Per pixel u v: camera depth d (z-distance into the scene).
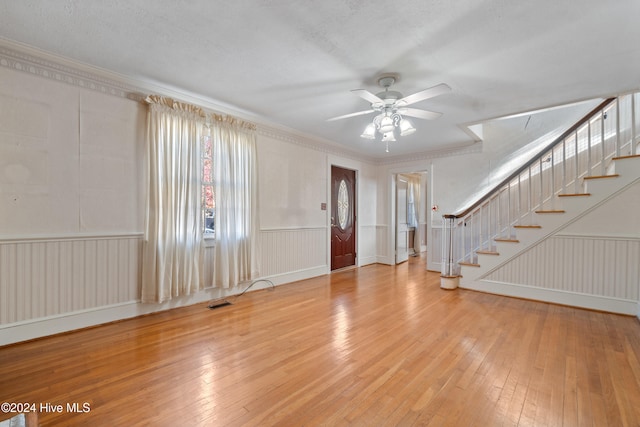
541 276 3.63
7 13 1.92
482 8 1.83
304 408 1.62
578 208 3.39
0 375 1.92
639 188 3.07
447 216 4.35
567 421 1.51
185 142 3.23
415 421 1.52
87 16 1.95
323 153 5.15
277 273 4.39
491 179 4.90
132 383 1.84
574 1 1.76
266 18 1.95
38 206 2.45
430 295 3.91
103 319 2.79
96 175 2.75
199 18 1.96
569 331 2.69
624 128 3.70
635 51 2.30
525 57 2.40
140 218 3.03
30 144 2.42
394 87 2.97
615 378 1.91
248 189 3.83
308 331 2.68
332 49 2.31
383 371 2.00
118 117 2.87
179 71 2.71
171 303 3.26
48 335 2.50
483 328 2.76
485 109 3.53
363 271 5.55
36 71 2.43
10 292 2.34
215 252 3.55
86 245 2.70
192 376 1.93
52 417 1.52
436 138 4.80
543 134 4.48
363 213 6.15
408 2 1.78
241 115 3.80
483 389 1.79
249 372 1.98
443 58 2.42
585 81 2.83
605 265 3.25
